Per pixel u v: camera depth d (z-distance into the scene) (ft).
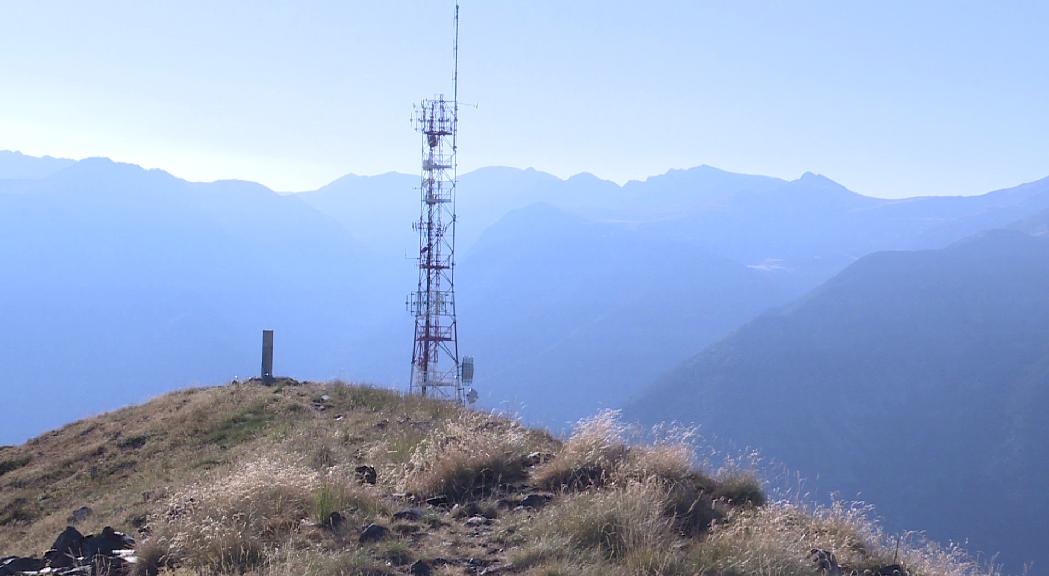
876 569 28.27
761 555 24.93
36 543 37.73
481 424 44.19
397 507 30.91
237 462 42.29
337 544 26.45
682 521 28.81
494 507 30.96
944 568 29.73
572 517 27.37
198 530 26.94
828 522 31.01
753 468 34.12
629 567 23.99
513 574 24.38
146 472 47.37
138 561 26.78
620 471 32.50
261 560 25.36
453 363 150.92
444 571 24.59
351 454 41.47
